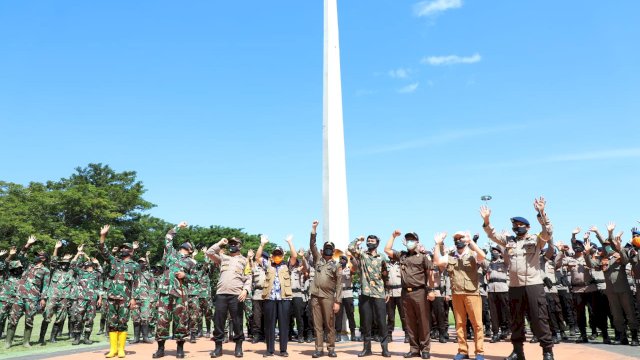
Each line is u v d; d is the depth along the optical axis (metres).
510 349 9.36
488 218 7.61
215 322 8.80
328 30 14.74
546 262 11.23
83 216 40.47
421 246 8.79
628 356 7.92
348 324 12.59
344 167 14.16
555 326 10.53
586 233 10.81
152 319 11.97
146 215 47.53
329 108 14.21
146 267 12.49
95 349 10.48
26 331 12.06
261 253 11.28
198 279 11.77
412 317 8.64
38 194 39.06
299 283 11.94
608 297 10.36
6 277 12.94
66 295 13.16
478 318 7.89
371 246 9.02
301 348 10.23
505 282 10.53
